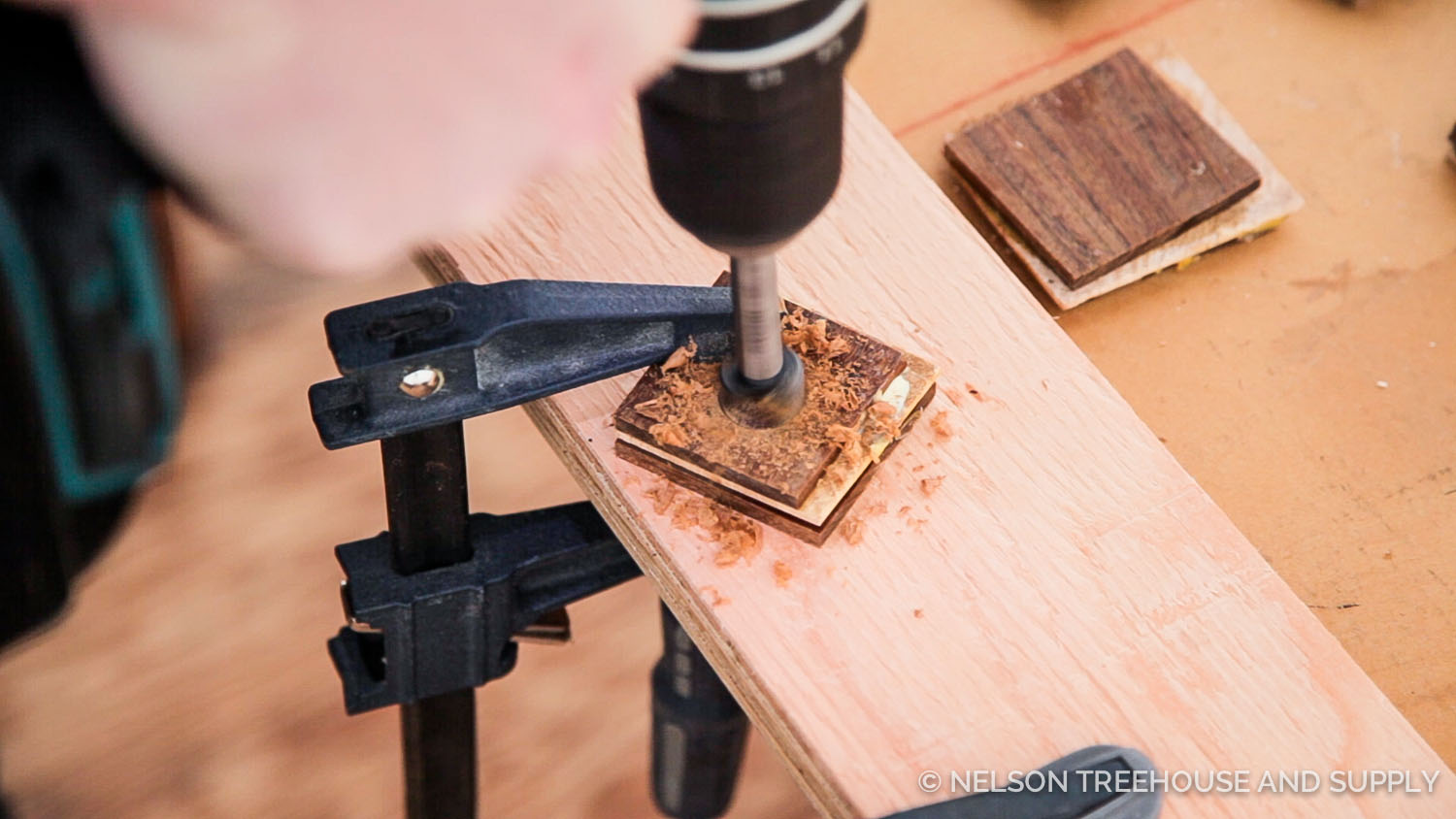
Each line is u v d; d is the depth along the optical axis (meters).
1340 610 0.70
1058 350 0.71
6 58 0.50
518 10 0.43
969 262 0.72
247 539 1.34
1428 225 0.77
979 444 0.69
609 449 0.69
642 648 1.34
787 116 0.55
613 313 0.66
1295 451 0.73
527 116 0.45
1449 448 0.73
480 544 0.73
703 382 0.68
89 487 0.54
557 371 0.67
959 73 0.82
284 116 0.44
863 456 0.67
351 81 0.43
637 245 0.72
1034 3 0.83
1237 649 0.66
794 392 0.67
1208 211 0.76
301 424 1.37
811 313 0.69
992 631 0.66
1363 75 0.81
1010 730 0.65
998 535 0.68
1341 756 0.65
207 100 0.43
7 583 0.56
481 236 0.72
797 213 0.57
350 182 0.45
